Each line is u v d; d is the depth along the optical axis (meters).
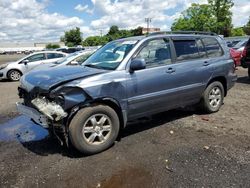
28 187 3.90
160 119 6.60
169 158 4.61
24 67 16.23
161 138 5.48
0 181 4.06
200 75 6.40
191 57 6.29
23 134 5.99
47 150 5.07
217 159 4.53
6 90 12.23
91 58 6.00
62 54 17.12
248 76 12.96
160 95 5.62
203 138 5.41
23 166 4.49
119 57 5.36
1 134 6.05
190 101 6.40
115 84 4.92
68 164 4.51
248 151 4.79
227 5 48.97
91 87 4.64
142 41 5.51
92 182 3.98
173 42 6.02
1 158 4.80
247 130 5.79
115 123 5.00
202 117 6.70
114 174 4.18
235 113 7.00
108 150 4.98
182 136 5.54
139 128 6.05
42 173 4.25
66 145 5.05
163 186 3.83
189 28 51.38
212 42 6.89
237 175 4.04
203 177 4.02
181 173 4.14
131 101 5.20
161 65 5.68
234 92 9.57
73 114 4.62
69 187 3.88
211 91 6.81
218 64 6.80
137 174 4.16
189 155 4.70
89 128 4.75
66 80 4.67
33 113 4.86
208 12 50.25
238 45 17.92
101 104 4.87
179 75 5.93
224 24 49.19
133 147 5.09
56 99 4.54
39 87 4.79
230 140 5.28
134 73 5.21
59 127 4.64
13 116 7.44
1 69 16.08
